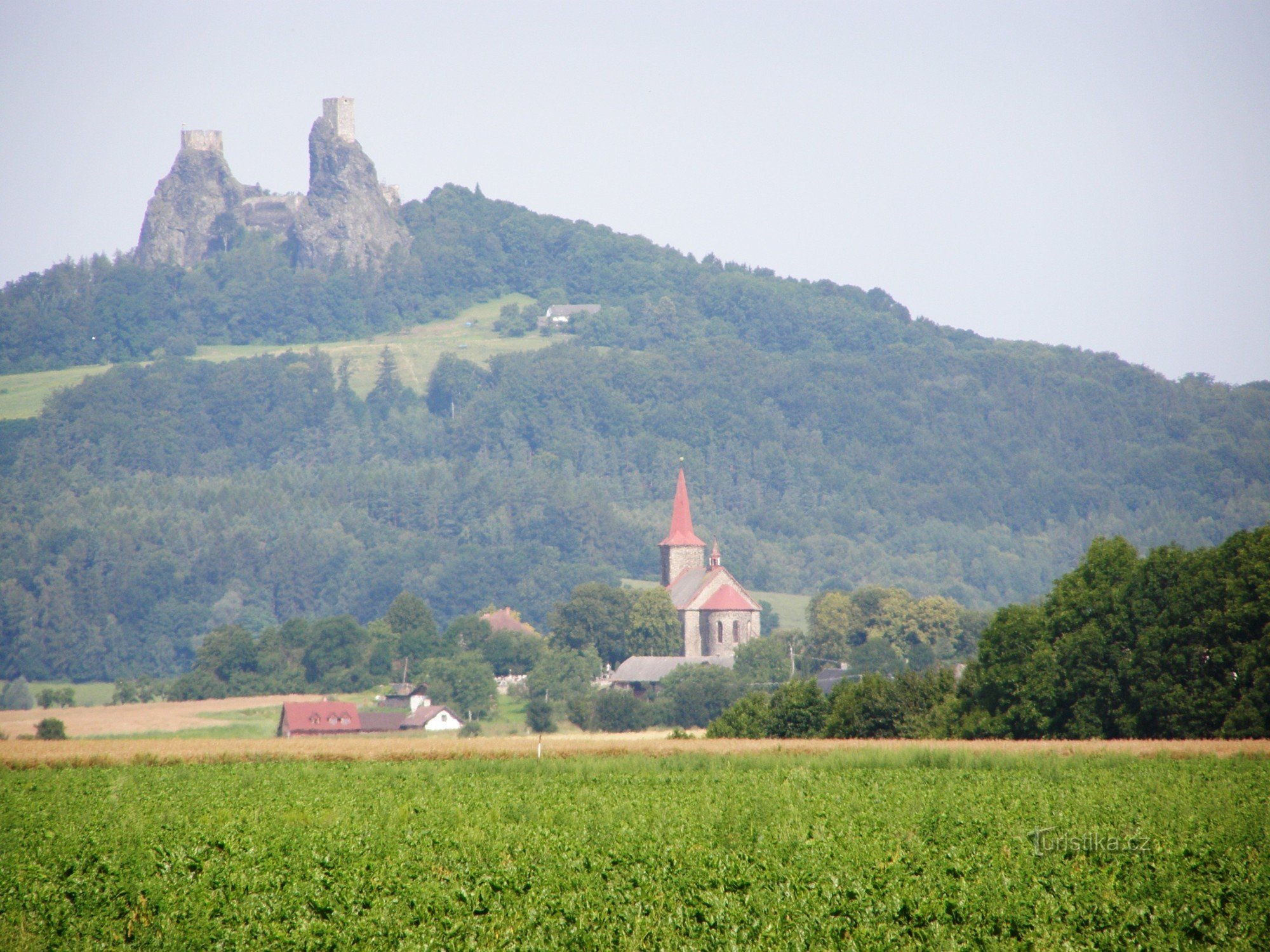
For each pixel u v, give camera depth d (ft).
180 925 388.78
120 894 421.18
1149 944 357.00
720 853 464.65
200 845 497.46
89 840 516.73
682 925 374.02
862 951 354.95
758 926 370.12
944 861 442.09
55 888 427.74
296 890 416.05
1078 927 370.73
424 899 402.52
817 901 393.29
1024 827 511.40
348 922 386.32
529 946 360.07
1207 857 445.78
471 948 359.25
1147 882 410.93
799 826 516.73
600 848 477.77
